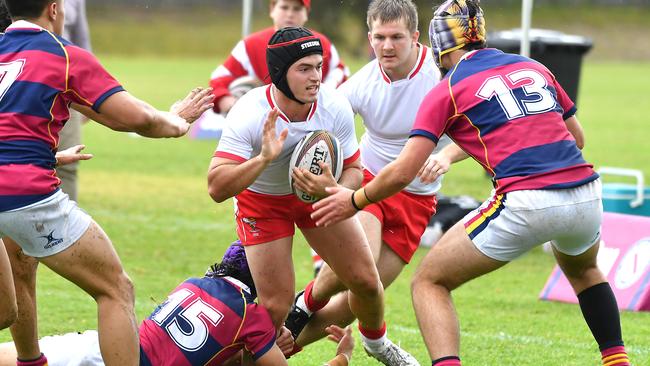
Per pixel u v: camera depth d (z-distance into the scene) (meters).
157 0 163.00
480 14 17.55
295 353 20.05
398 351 19.56
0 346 18.38
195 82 98.62
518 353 21.11
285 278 17.81
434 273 16.75
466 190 44.47
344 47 140.38
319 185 16.52
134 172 48.53
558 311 25.16
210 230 35.03
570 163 16.41
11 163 15.05
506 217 16.22
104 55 140.62
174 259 30.14
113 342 15.63
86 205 39.00
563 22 164.12
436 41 17.66
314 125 17.11
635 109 84.62
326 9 138.62
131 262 29.47
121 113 15.48
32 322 17.22
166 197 41.56
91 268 15.56
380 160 21.42
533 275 29.78
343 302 19.69
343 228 17.58
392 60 19.95
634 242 25.88
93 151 56.50
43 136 15.33
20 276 17.16
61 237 15.34
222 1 166.88
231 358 17.58
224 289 16.95
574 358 20.75
